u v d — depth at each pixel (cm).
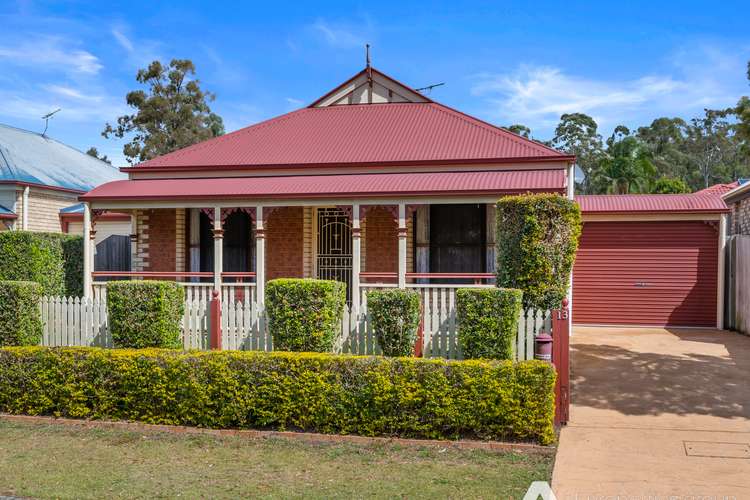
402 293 970
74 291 1692
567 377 878
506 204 1052
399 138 1784
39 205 2298
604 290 1781
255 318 1076
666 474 696
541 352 869
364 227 1686
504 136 1752
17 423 918
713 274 1727
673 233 1748
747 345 1430
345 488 657
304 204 1455
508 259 1045
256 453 777
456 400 813
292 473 705
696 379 1103
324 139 1828
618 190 4316
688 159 7038
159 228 1758
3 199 2205
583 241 1797
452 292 1352
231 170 1700
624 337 1569
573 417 906
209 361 887
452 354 995
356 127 1894
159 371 899
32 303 1147
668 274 1750
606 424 874
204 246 1766
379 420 830
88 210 1526
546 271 1017
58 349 959
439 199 1388
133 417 910
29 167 2366
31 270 1534
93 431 874
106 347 1152
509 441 807
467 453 770
